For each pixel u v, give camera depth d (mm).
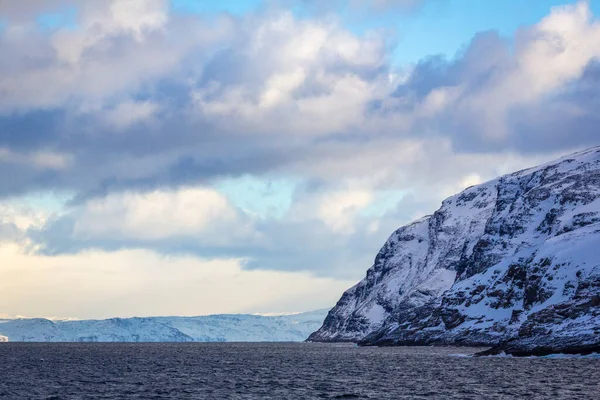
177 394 163750
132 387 180875
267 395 161125
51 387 181250
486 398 152000
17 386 184375
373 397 156000
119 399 154250
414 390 169000
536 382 180375
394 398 153875
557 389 164625
